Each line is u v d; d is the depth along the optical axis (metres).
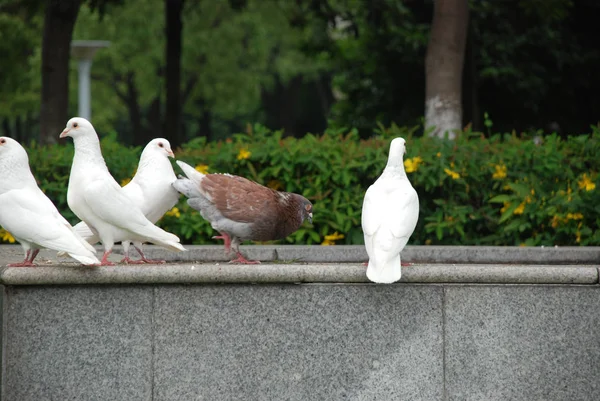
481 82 17.95
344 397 6.10
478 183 9.44
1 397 5.86
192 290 6.02
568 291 6.14
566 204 8.76
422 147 9.38
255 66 36.31
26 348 5.91
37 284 5.87
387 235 5.75
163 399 6.02
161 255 7.95
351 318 6.09
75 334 5.95
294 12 20.19
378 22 19.50
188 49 32.88
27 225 5.78
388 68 19.16
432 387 6.12
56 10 15.26
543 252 7.88
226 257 7.95
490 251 7.91
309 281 6.04
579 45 18.53
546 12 14.77
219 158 9.42
